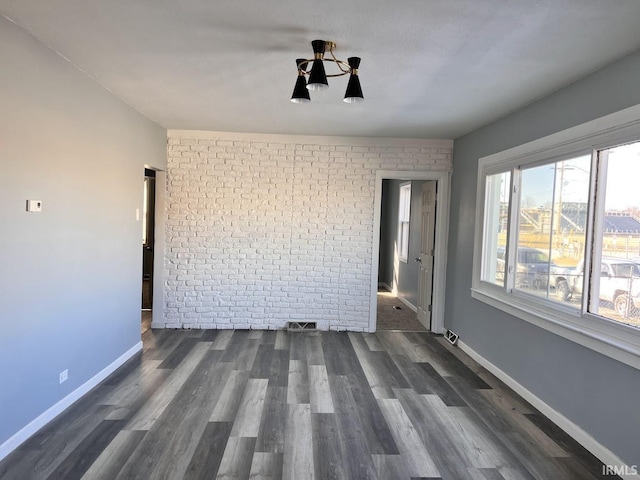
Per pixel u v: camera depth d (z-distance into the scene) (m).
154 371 3.60
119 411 2.83
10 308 2.26
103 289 3.34
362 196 4.99
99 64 2.76
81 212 2.96
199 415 2.80
